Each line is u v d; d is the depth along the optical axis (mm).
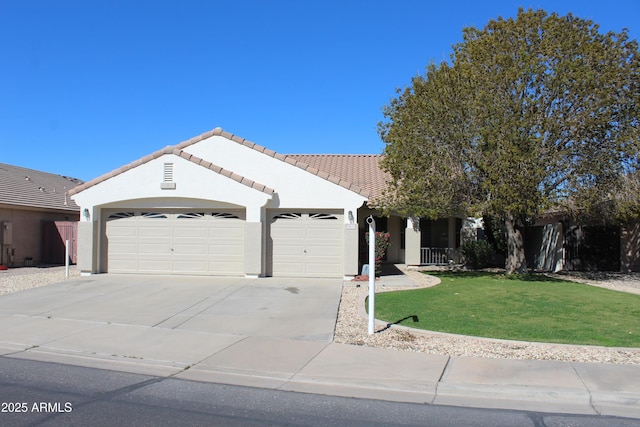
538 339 8953
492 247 23344
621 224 21047
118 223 17828
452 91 16281
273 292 14031
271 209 17469
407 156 16812
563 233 22172
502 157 15148
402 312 11398
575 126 15688
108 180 17469
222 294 13664
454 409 5938
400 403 6129
